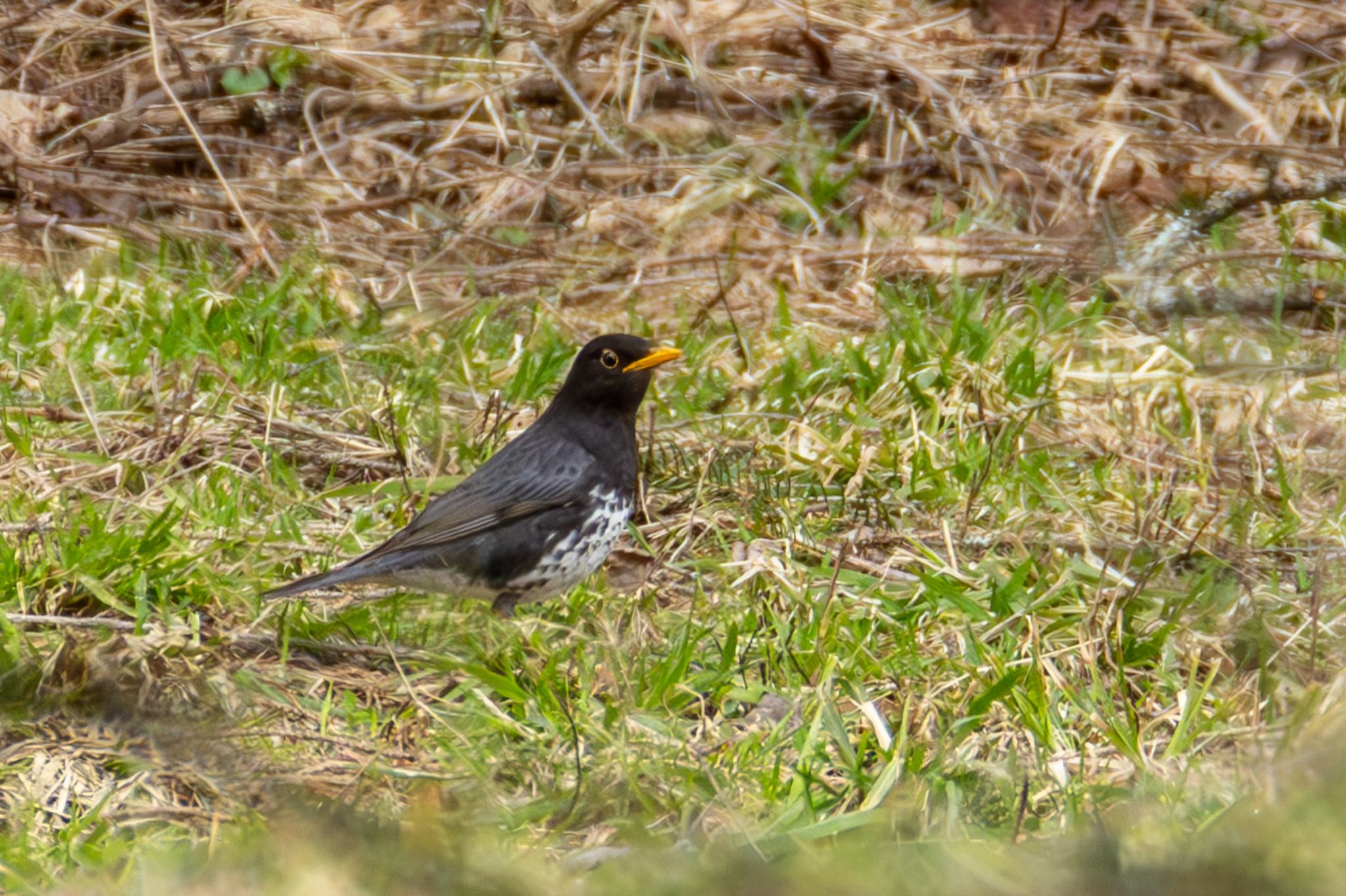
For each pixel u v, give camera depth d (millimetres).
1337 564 10023
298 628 8906
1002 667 8344
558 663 8609
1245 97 18906
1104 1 19781
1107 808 7254
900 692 8398
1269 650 8906
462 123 17891
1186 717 8016
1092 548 10297
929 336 13734
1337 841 6574
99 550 9180
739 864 6641
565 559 9289
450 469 11250
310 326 13938
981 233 16672
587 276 15781
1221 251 16078
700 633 8734
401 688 8492
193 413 11336
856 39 19141
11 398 11609
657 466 11336
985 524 10617
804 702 8297
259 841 6898
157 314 13422
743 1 19172
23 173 16844
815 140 18344
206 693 8117
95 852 6844
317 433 11461
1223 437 12109
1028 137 18188
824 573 9758
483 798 7352
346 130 18422
